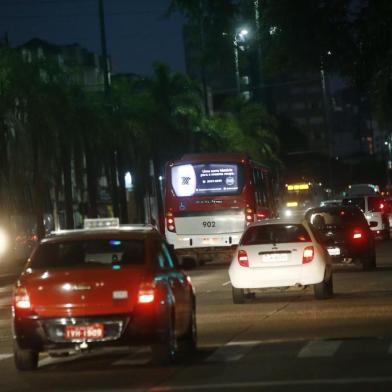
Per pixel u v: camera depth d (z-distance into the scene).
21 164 101.81
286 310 41.59
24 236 100.62
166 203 77.69
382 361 26.53
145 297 26.53
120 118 119.06
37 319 26.69
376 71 48.25
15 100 100.25
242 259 44.75
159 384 24.42
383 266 66.06
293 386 23.12
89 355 30.81
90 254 28.05
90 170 115.94
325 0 46.88
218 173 77.12
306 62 48.12
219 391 22.92
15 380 26.34
